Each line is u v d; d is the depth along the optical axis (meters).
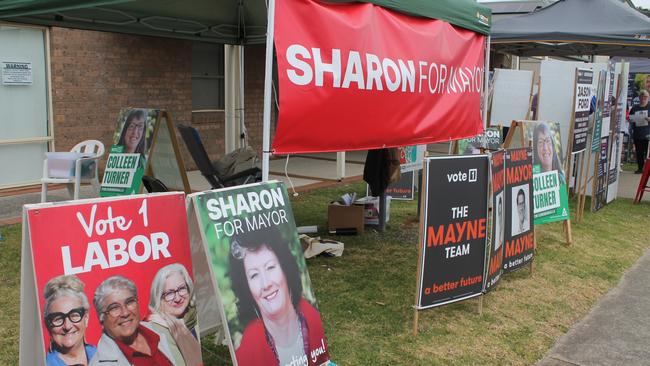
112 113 10.00
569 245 6.91
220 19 8.12
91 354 2.58
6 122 8.70
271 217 3.29
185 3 6.93
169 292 2.88
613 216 8.77
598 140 8.42
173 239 2.92
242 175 6.12
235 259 3.02
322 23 4.16
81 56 9.45
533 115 9.98
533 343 4.27
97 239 2.64
